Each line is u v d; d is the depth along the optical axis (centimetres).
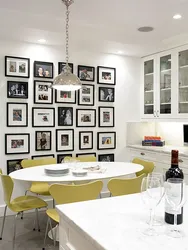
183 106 405
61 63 414
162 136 491
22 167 384
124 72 473
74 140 430
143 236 106
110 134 462
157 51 439
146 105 479
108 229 113
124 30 329
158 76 445
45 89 404
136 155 452
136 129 485
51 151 412
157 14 279
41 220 361
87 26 317
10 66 379
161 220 123
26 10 267
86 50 433
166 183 121
